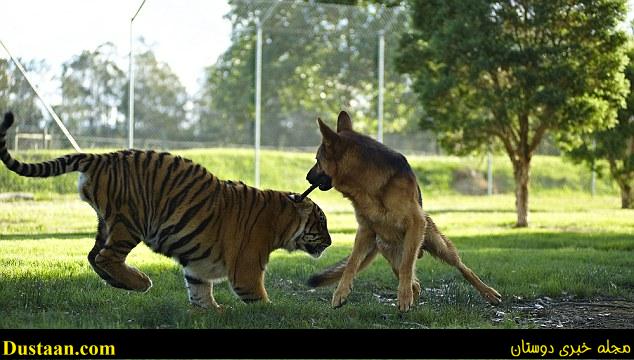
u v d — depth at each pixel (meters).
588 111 17.44
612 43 17.58
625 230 17.08
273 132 31.34
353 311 6.75
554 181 30.91
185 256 6.58
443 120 18.61
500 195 28.69
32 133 19.45
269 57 31.00
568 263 10.54
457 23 17.53
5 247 11.09
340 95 29.59
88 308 6.69
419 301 7.79
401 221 6.78
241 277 6.68
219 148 28.47
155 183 6.45
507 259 11.17
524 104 17.47
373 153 6.74
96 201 6.38
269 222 6.80
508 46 17.25
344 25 24.70
